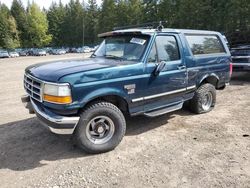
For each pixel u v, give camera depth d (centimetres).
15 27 8819
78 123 439
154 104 531
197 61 607
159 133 550
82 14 9750
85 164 430
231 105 742
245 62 1051
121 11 6650
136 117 643
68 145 497
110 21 6875
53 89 415
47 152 471
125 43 541
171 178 387
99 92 441
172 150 473
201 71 621
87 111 441
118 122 469
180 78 567
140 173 402
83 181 384
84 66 459
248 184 370
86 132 447
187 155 454
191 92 615
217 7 1905
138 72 488
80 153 466
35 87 454
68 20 9831
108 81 451
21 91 1020
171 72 545
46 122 434
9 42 8488
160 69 508
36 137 536
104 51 571
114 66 462
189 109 673
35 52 6406
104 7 7156
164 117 643
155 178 388
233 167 413
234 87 991
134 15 6250
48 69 459
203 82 661
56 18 9862
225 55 689
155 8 2692
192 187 366
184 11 2130
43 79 431
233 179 382
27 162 438
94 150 456
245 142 500
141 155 457
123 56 527
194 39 617
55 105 418
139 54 507
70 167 421
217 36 689
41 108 453
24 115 685
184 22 2138
